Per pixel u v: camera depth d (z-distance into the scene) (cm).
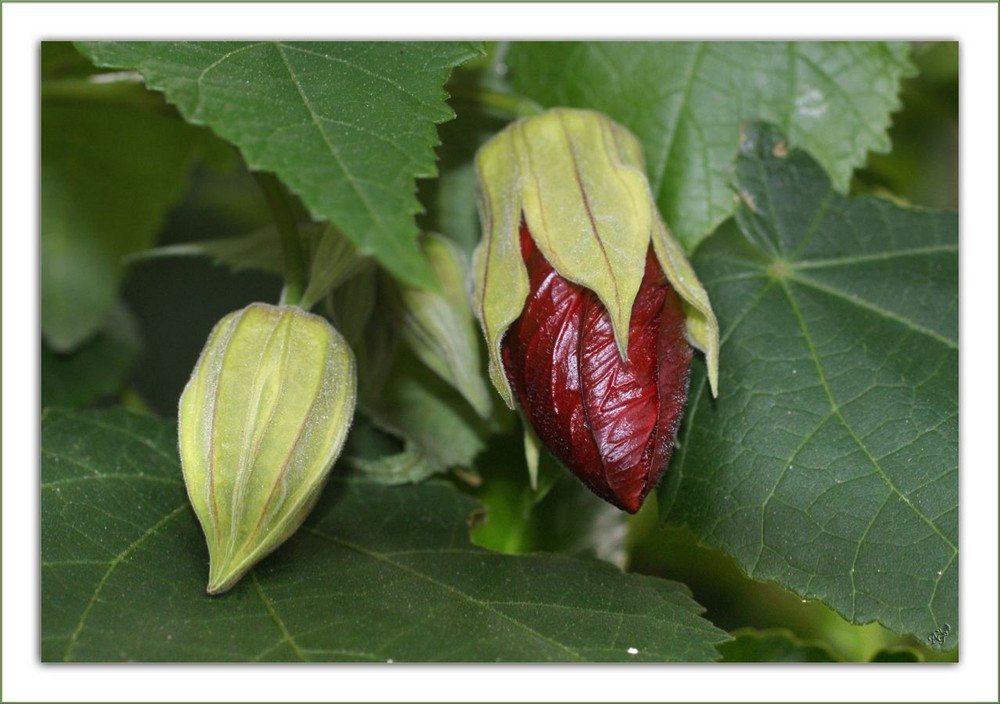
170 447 27
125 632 24
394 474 27
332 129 23
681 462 26
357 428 28
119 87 29
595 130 26
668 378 25
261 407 25
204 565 25
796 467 26
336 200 22
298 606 25
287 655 24
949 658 28
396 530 27
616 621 25
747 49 29
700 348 26
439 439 28
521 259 25
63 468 26
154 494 26
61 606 24
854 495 26
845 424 26
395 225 22
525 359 25
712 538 26
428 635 25
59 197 33
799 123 29
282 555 26
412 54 24
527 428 26
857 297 27
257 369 25
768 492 26
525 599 25
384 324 28
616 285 25
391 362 28
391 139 23
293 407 25
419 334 28
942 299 27
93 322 33
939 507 26
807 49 29
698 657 25
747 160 28
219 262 29
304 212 28
